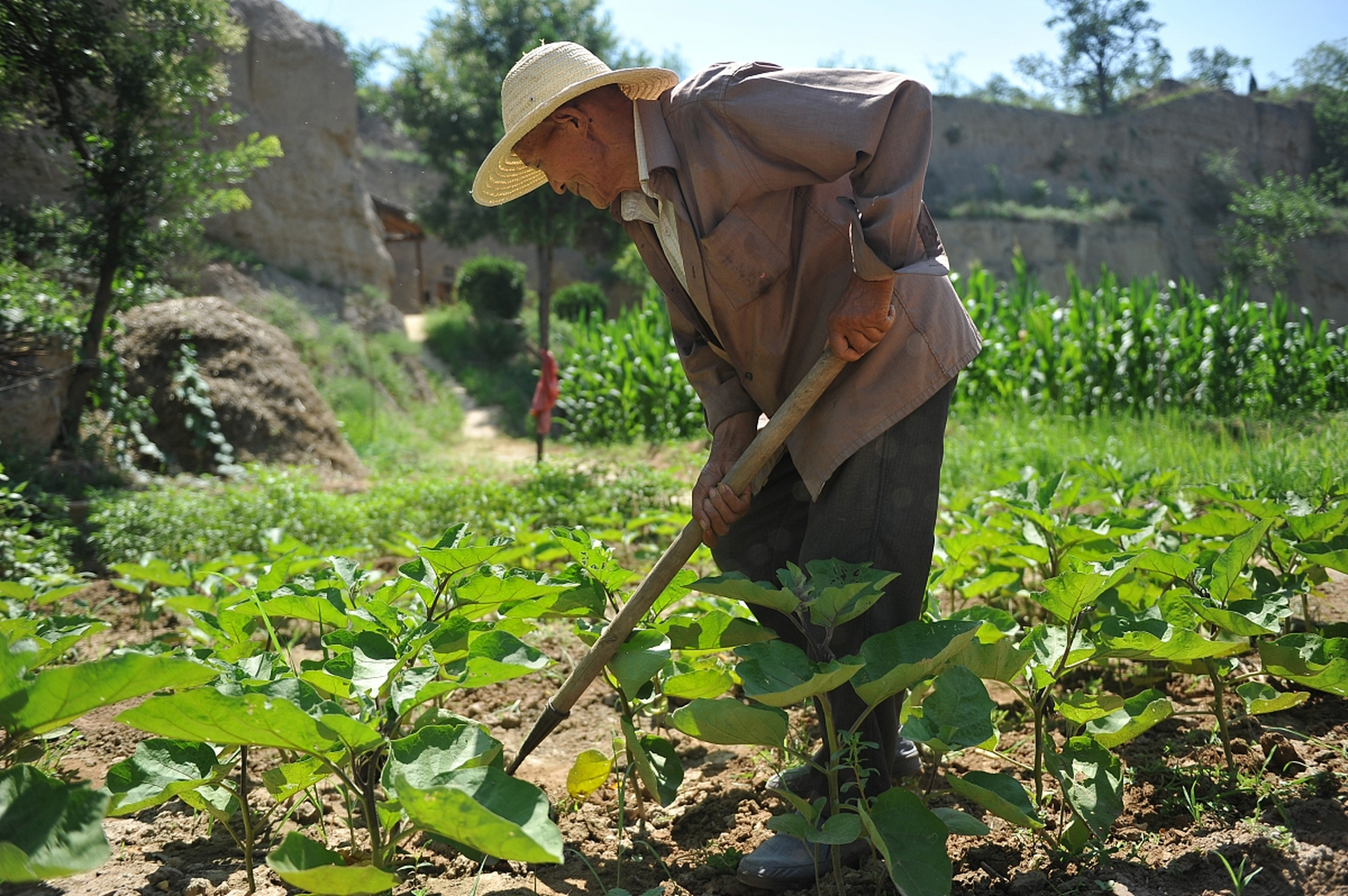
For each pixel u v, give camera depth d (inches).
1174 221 2294.5
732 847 79.0
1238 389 451.2
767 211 78.2
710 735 66.6
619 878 74.8
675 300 91.4
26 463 302.2
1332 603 128.0
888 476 77.3
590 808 88.7
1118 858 70.6
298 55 848.3
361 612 81.1
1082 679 112.6
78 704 53.5
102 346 366.6
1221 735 84.3
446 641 77.8
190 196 366.6
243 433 415.2
